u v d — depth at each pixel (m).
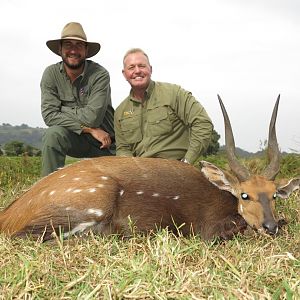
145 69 2.40
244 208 1.94
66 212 1.78
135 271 1.38
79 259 1.52
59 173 1.92
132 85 2.42
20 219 1.83
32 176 3.41
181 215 1.96
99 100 2.66
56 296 1.28
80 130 2.64
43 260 1.49
